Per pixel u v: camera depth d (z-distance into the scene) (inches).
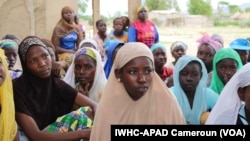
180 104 129.7
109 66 202.4
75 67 151.5
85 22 932.0
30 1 348.8
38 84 121.0
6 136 108.9
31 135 114.7
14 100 116.3
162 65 215.9
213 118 97.2
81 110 125.9
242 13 1395.2
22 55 119.6
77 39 322.3
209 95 135.3
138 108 93.5
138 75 88.8
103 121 92.8
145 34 342.3
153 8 1346.0
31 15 350.6
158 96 94.7
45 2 351.9
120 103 93.0
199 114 130.3
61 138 115.5
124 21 372.2
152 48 218.7
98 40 360.8
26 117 115.1
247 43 203.5
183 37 861.8
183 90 132.6
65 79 158.2
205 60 195.3
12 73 177.5
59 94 126.8
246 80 91.2
